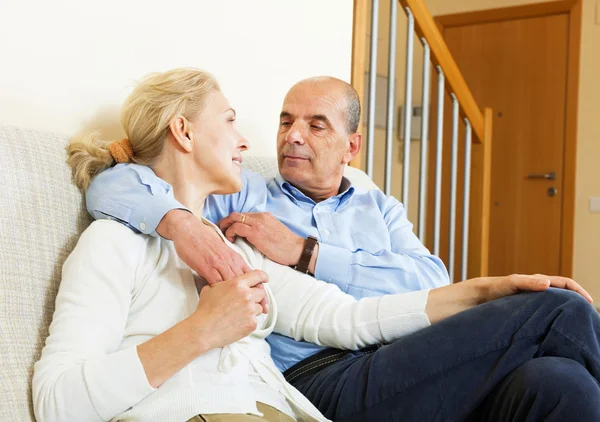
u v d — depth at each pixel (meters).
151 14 1.83
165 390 1.08
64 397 1.02
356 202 1.84
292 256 1.53
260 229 1.52
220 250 1.18
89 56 1.69
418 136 5.12
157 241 1.25
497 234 5.23
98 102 1.72
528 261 5.11
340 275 1.57
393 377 1.28
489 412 1.22
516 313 1.22
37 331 1.17
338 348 1.48
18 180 1.22
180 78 1.34
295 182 1.78
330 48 2.41
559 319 1.18
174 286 1.22
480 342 1.22
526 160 5.11
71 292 1.13
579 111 4.93
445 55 2.99
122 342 1.16
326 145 1.76
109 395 1.02
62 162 1.33
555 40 4.99
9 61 1.53
